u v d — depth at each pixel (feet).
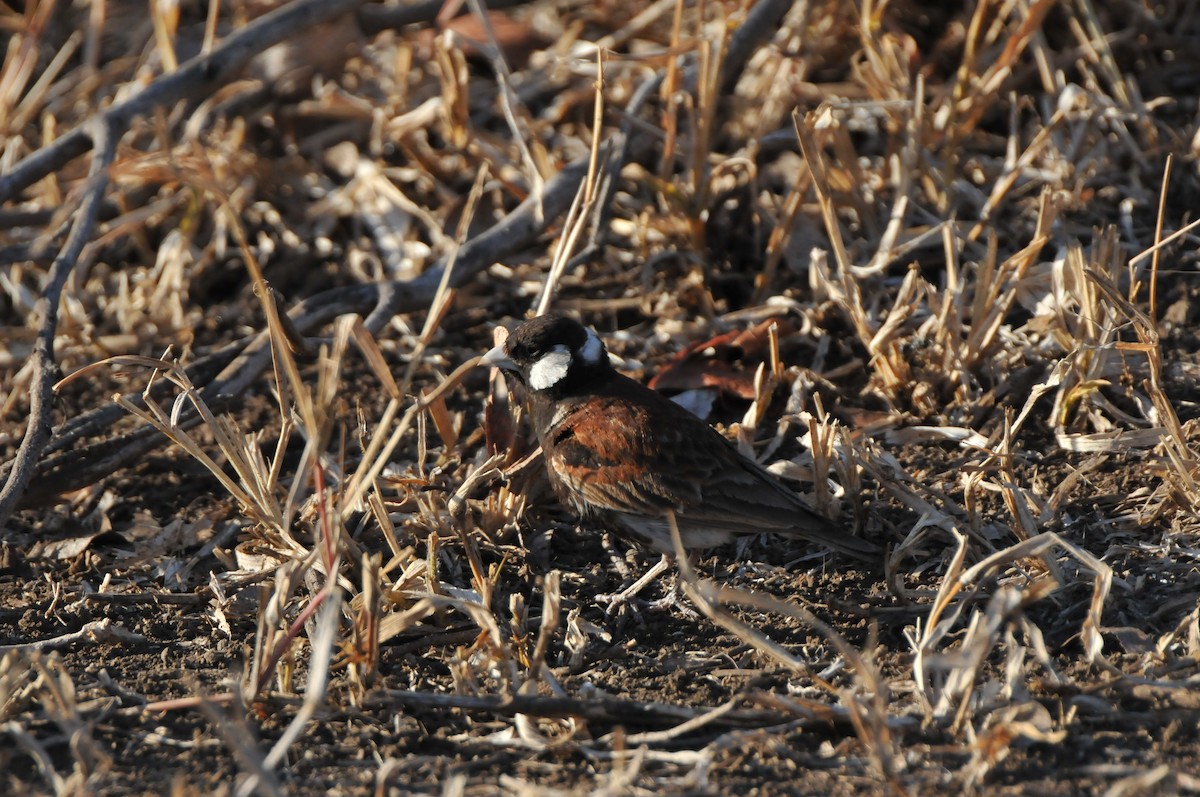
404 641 29.22
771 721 25.53
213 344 42.57
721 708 25.25
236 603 30.83
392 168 48.11
